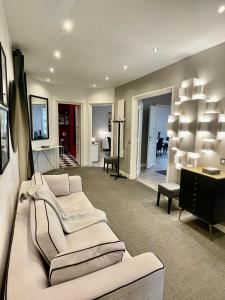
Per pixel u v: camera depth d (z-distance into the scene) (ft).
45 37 8.37
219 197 7.68
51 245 3.67
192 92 9.62
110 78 15.16
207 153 9.18
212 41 8.41
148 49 9.48
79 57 10.74
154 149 21.75
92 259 3.22
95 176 16.87
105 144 28.71
